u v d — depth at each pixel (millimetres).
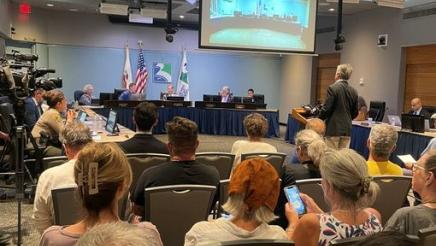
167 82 13352
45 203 2186
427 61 9078
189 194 2207
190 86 13719
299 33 7215
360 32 10891
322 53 12453
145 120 3281
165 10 10289
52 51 11773
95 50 12391
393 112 9789
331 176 1567
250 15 6965
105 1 10367
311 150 2525
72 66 12117
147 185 2365
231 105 10578
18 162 3488
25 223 3877
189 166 2410
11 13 10234
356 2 7512
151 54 13102
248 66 14344
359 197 1548
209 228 1481
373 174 2598
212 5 6812
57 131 5012
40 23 11383
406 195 2502
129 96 10133
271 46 7102
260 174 1461
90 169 1331
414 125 6348
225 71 14078
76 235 1305
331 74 12312
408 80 9602
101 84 12578
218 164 3314
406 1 9203
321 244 1514
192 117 10594
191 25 13281
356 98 4875
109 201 1343
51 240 1301
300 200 1898
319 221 1541
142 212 2412
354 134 7504
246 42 7000
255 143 3600
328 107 4742
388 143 2605
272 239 1338
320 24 12477
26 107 5703
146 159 2984
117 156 1369
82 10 11680
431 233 1315
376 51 10320
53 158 2836
